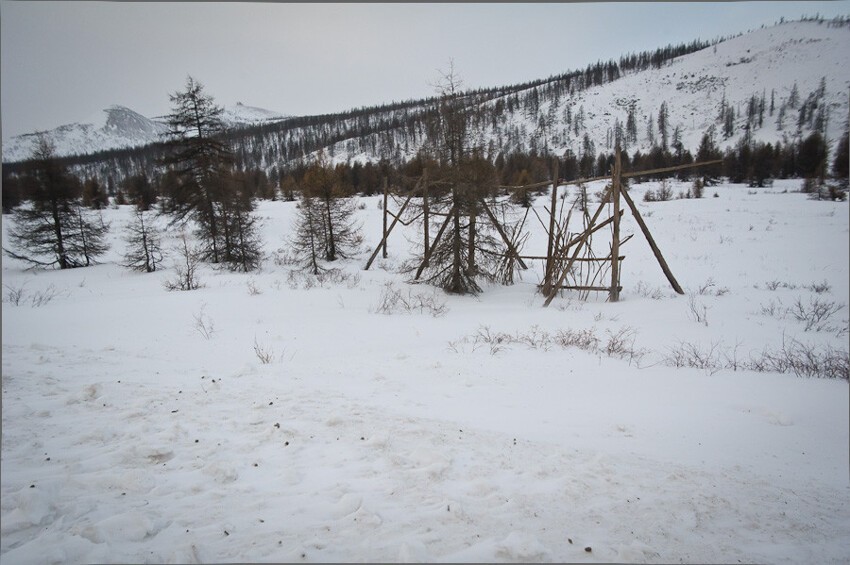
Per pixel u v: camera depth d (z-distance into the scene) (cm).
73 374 571
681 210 3284
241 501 295
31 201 2509
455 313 1220
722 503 314
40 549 242
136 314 1151
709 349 826
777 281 1541
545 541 259
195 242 2884
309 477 327
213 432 401
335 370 645
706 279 1633
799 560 258
